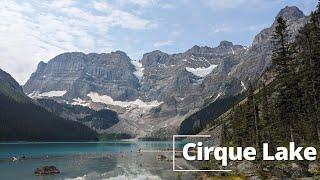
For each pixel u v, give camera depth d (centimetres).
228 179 6322
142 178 9150
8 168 11531
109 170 11262
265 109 9025
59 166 12588
